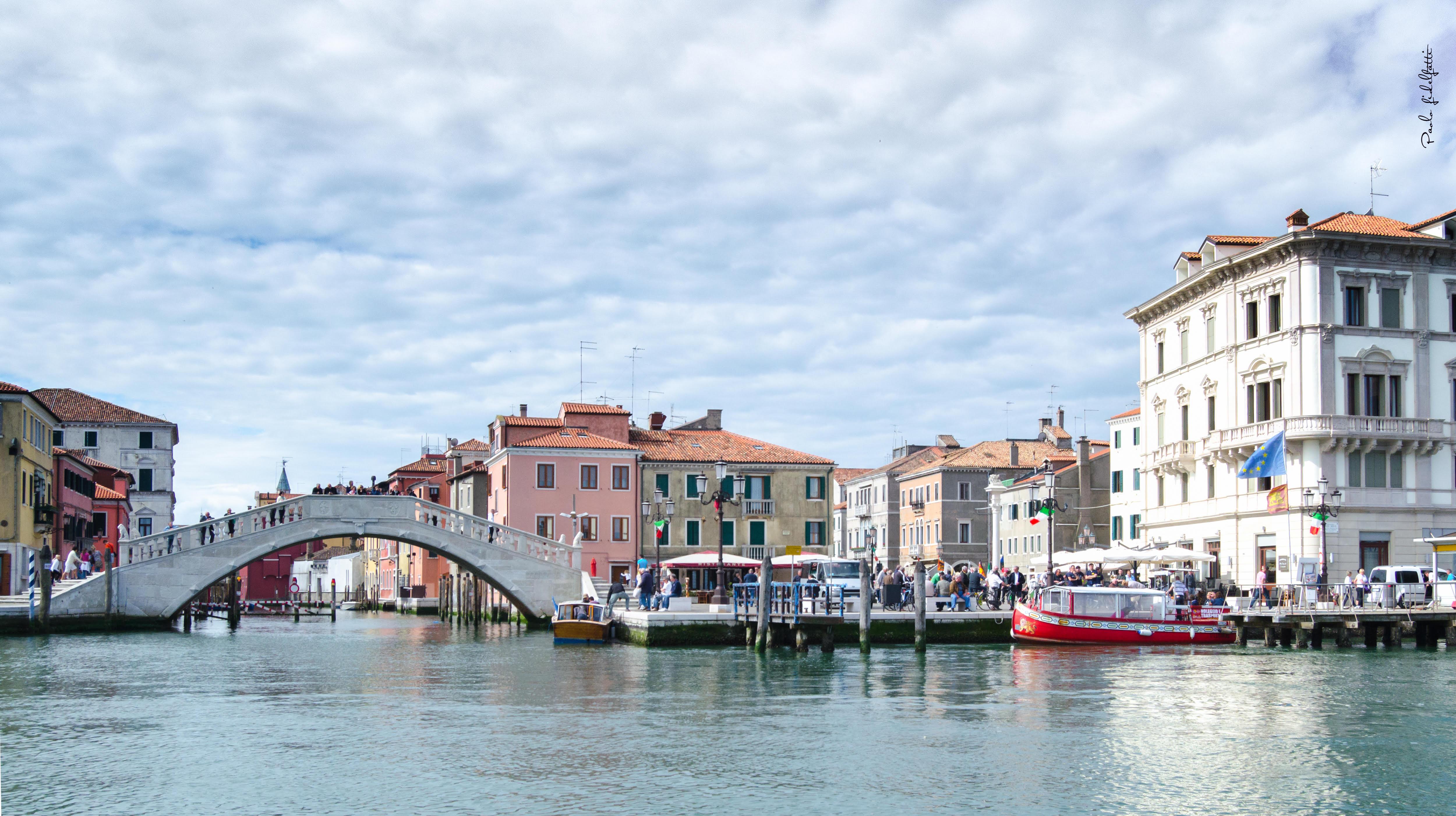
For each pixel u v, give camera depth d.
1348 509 50.00
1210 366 57.03
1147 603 41.41
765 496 74.94
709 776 18.41
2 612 47.22
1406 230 53.81
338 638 50.50
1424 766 19.14
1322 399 49.97
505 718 24.12
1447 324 52.22
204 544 51.16
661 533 71.25
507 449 70.81
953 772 18.72
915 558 92.75
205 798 17.17
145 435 89.44
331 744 21.14
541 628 55.12
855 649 39.81
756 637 41.00
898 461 102.50
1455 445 51.69
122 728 22.95
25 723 23.56
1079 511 76.56
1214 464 56.53
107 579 49.59
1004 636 41.84
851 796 17.20
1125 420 73.69
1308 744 21.03
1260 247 52.16
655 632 41.03
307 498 52.62
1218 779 18.27
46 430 62.09
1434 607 42.62
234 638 50.75
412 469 101.56
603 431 76.19
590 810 16.50
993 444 94.31
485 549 54.59
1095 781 18.14
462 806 16.70
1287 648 41.69
